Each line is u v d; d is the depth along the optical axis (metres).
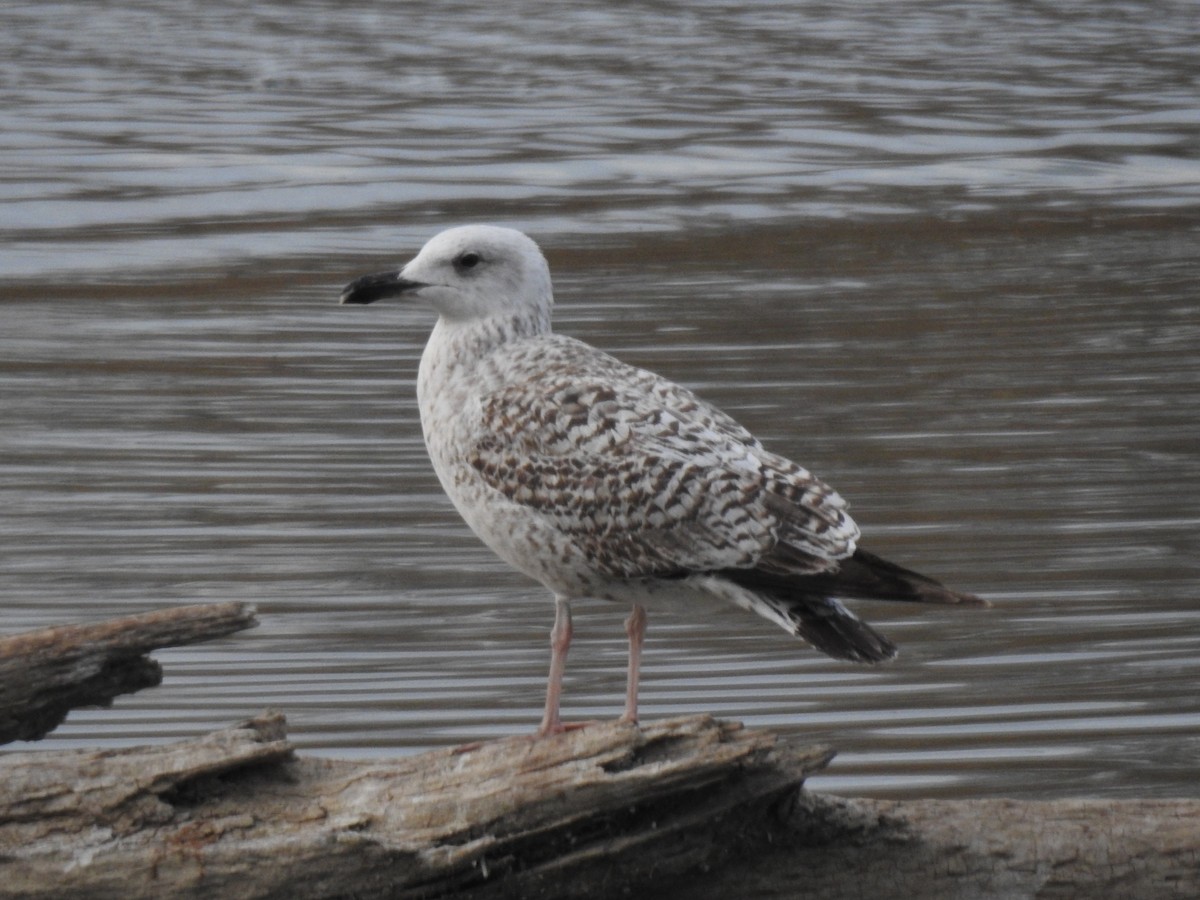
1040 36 39.44
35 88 31.94
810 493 8.40
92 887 7.57
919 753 10.27
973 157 29.30
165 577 12.82
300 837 7.64
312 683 11.11
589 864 7.97
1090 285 21.81
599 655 11.55
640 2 43.31
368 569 13.02
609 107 31.88
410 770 7.93
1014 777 9.99
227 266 22.48
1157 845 8.48
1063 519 13.98
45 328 19.61
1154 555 13.23
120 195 25.69
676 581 8.62
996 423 16.42
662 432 8.55
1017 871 8.45
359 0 42.88
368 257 23.14
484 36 38.56
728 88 33.75
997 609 12.30
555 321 19.94
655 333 19.52
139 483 14.75
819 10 42.59
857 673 11.29
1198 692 11.03
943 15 42.06
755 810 8.21
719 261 23.00
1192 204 26.58
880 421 16.48
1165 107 32.72
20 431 16.05
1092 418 16.55
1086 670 11.34
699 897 8.32
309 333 19.47
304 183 26.58
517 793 7.79
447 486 9.16
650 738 7.92
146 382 17.62
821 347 19.00
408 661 11.45
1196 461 15.32
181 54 35.66
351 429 16.20
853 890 8.40
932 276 22.30
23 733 8.06
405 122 30.42
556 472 8.62
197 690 10.97
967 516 14.09
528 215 25.42
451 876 7.78
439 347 9.23
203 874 7.61
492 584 12.74
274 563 13.09
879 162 28.88
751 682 11.15
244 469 15.12
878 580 8.12
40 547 13.32
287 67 34.72
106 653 8.02
